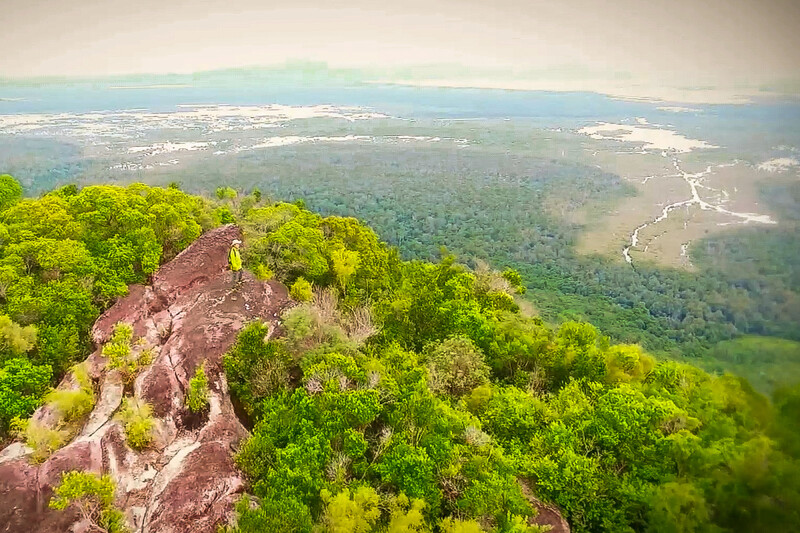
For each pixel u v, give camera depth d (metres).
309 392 19.89
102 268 26.59
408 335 27.77
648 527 18.95
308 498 16.84
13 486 16.22
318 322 23.58
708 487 18.66
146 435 18.14
